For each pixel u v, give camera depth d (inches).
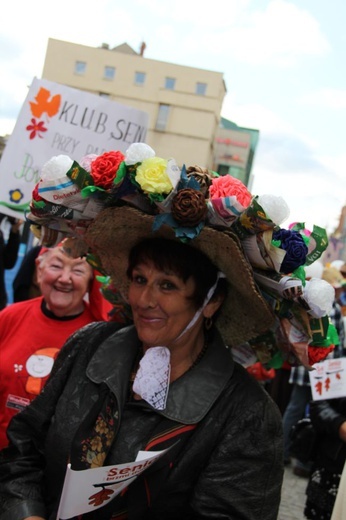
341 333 193.2
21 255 303.1
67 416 66.3
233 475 60.2
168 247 65.0
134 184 60.9
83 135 151.8
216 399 63.2
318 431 104.5
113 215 66.2
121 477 58.2
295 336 67.2
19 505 64.8
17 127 148.2
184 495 61.2
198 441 61.2
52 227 73.0
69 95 150.3
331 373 100.7
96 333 73.7
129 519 61.7
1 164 147.2
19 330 108.0
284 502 181.5
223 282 69.7
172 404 62.6
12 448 70.8
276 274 63.4
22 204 148.1
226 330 76.4
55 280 104.4
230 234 60.6
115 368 66.8
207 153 1609.3
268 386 247.9
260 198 59.7
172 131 1606.8
